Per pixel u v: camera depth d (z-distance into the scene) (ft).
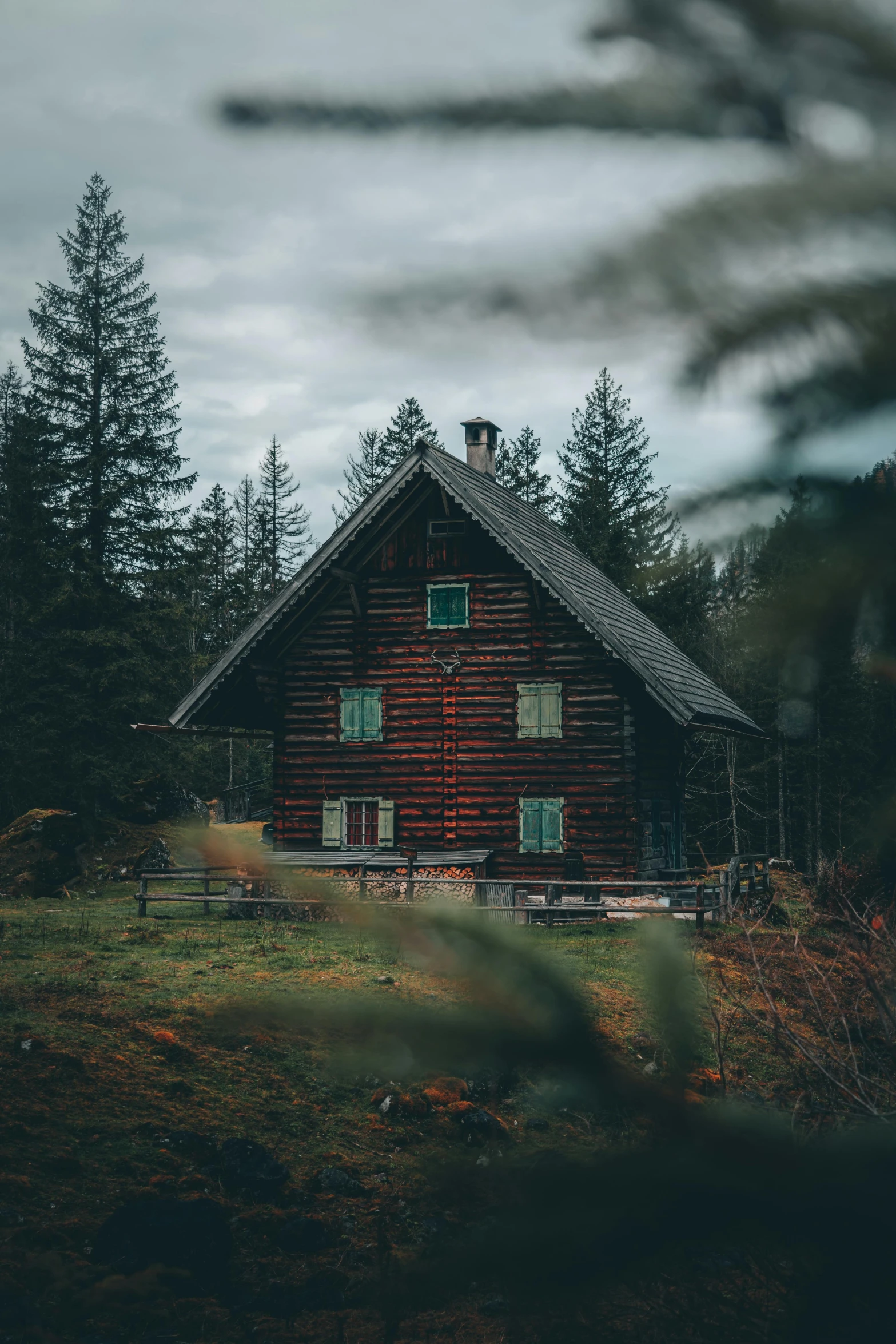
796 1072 10.45
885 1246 2.60
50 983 35.04
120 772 101.81
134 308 114.32
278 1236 20.42
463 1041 2.74
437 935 2.88
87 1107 24.88
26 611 110.42
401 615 70.33
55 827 87.30
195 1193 21.74
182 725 68.95
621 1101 2.74
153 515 113.39
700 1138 2.64
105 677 104.73
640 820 66.18
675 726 76.07
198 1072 27.91
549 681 67.10
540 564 64.54
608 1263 2.59
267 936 48.49
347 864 63.46
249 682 72.28
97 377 112.78
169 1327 16.80
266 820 93.91
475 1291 2.67
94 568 108.68
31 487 108.68
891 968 7.52
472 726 68.23
